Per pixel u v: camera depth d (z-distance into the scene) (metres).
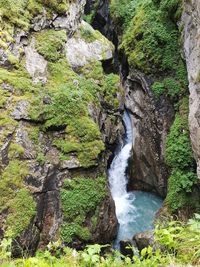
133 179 11.55
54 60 9.98
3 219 7.07
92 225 8.09
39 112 8.52
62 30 10.80
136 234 8.49
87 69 10.98
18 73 8.95
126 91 12.55
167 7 11.12
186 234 3.58
